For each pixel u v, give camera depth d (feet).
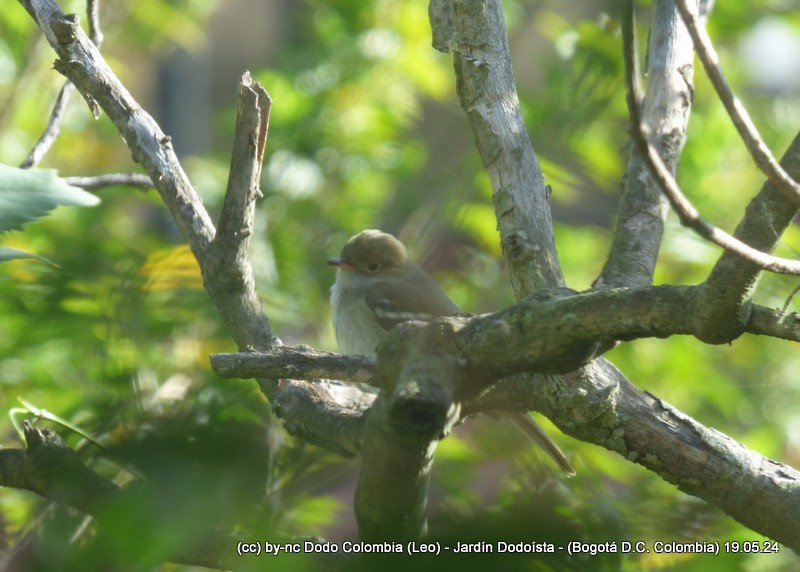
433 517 13.02
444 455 18.78
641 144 10.95
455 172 33.04
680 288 12.61
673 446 15.69
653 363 30.68
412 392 12.16
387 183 37.65
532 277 18.07
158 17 40.57
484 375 13.05
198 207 21.38
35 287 22.59
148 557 10.19
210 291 20.94
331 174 37.47
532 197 18.51
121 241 25.81
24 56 36.68
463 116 35.22
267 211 35.40
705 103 35.37
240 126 19.52
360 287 34.99
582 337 12.82
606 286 18.31
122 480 16.37
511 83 18.99
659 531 14.10
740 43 37.50
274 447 16.11
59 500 14.33
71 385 23.35
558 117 31.86
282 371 15.66
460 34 18.90
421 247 34.17
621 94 34.09
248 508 10.90
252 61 54.95
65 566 10.47
